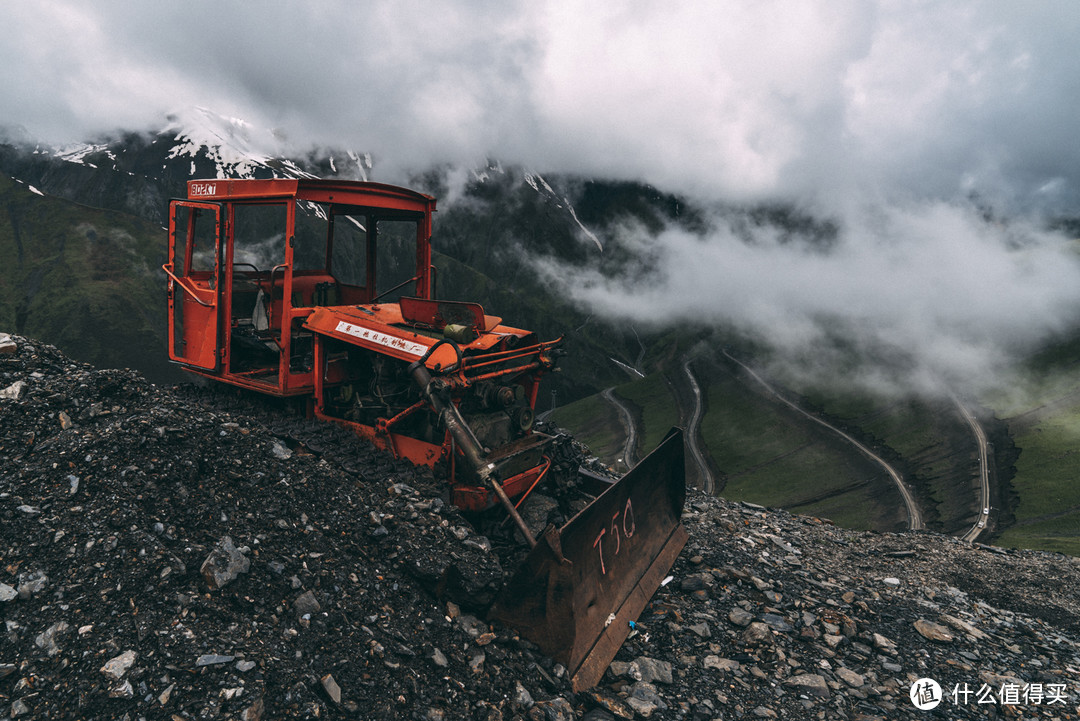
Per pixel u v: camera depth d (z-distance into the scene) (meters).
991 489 118.56
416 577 4.41
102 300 180.25
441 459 5.43
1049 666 5.21
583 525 4.43
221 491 4.35
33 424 4.52
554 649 4.17
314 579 3.99
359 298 7.55
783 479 137.00
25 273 190.62
